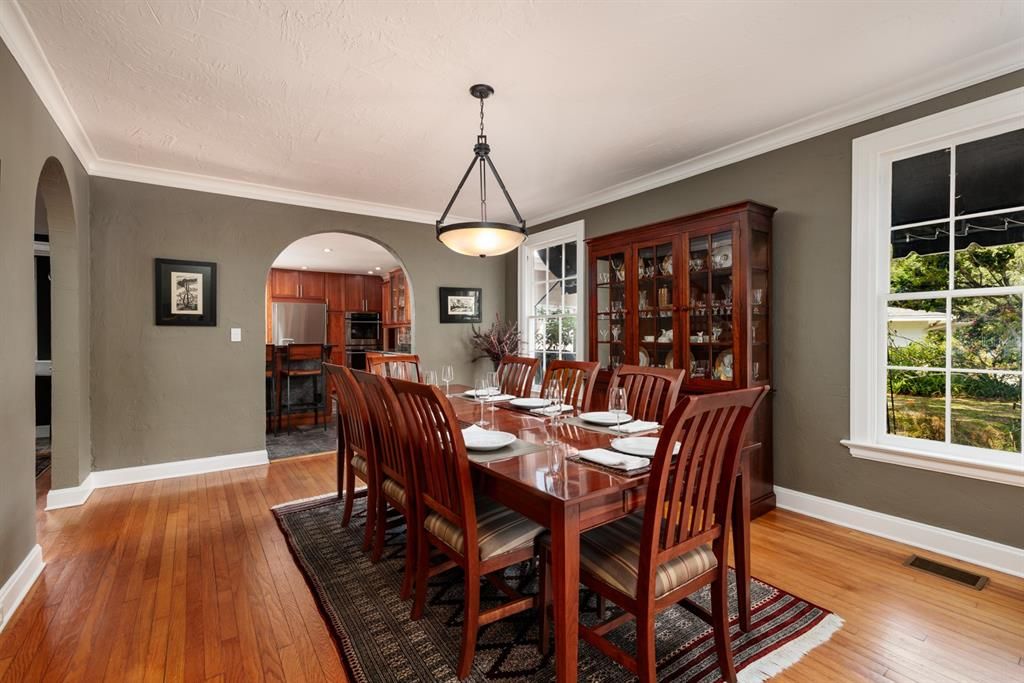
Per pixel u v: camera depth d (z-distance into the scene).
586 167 3.55
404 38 1.99
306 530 2.68
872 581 2.09
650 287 3.38
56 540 2.52
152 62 2.14
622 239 3.55
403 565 2.28
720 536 1.52
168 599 1.96
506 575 2.21
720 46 2.05
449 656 1.63
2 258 1.80
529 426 2.19
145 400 3.56
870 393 2.59
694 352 3.08
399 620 1.83
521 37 1.99
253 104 2.54
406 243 4.81
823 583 2.08
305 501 3.15
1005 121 2.17
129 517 2.85
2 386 1.81
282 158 3.33
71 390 3.04
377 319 9.30
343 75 2.27
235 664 1.58
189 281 3.71
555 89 2.41
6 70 1.83
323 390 5.64
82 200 3.18
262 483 3.52
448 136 2.97
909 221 2.50
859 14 1.85
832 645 1.67
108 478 3.43
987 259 2.26
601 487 1.34
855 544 2.45
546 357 5.04
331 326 8.84
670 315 3.27
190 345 3.73
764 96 2.49
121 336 3.47
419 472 1.85
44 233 5.12
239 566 2.25
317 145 3.10
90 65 2.16
